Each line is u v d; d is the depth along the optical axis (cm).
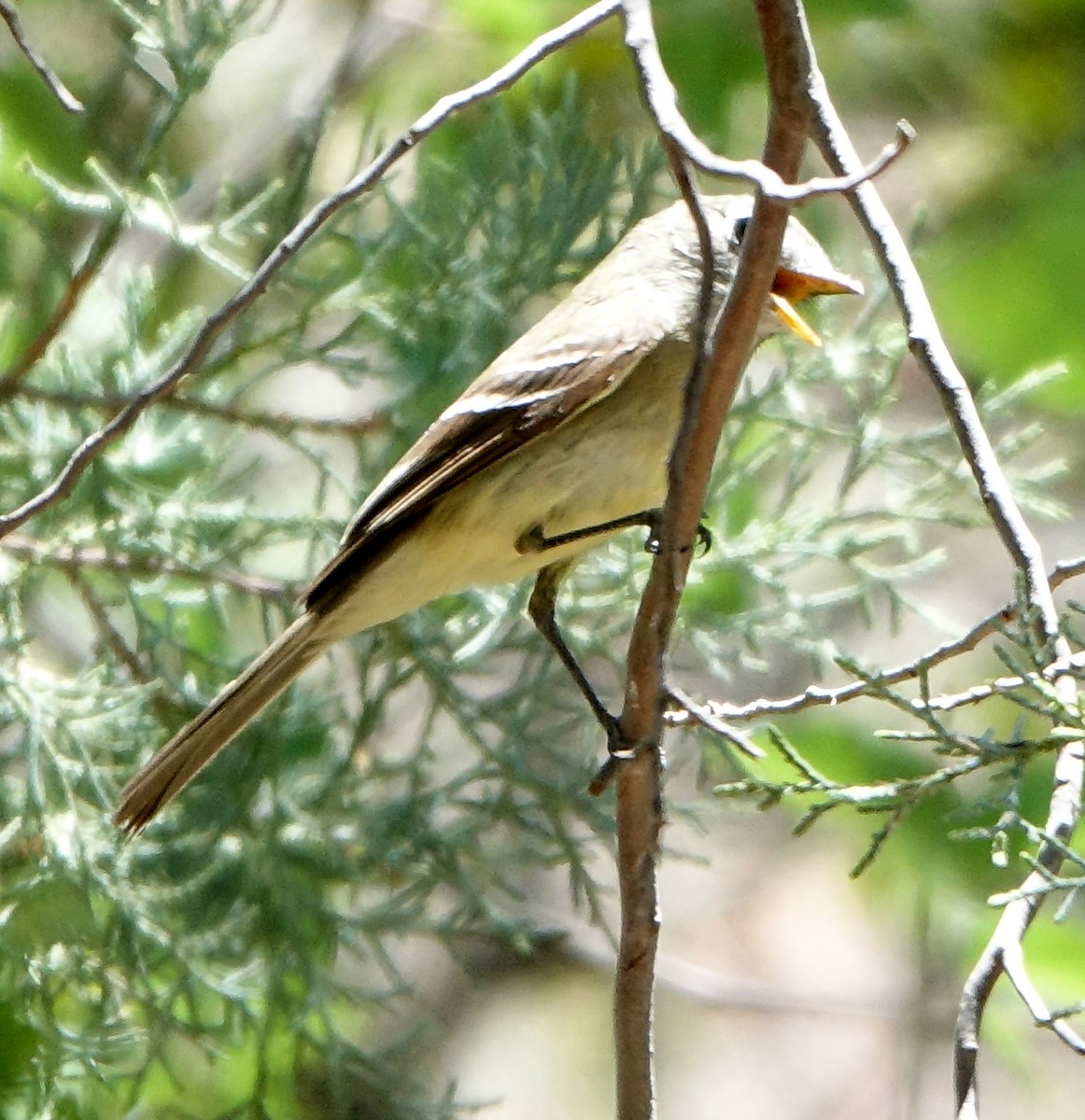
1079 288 1177
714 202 914
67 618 1230
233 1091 1148
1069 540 1535
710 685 1417
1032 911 586
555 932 1074
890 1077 1553
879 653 1452
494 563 895
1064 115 1326
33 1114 961
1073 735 608
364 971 1447
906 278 730
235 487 1194
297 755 1078
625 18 580
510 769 1053
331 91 1196
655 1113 696
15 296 1142
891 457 1146
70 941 962
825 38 1316
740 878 1634
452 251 1053
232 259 1259
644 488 884
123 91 1239
